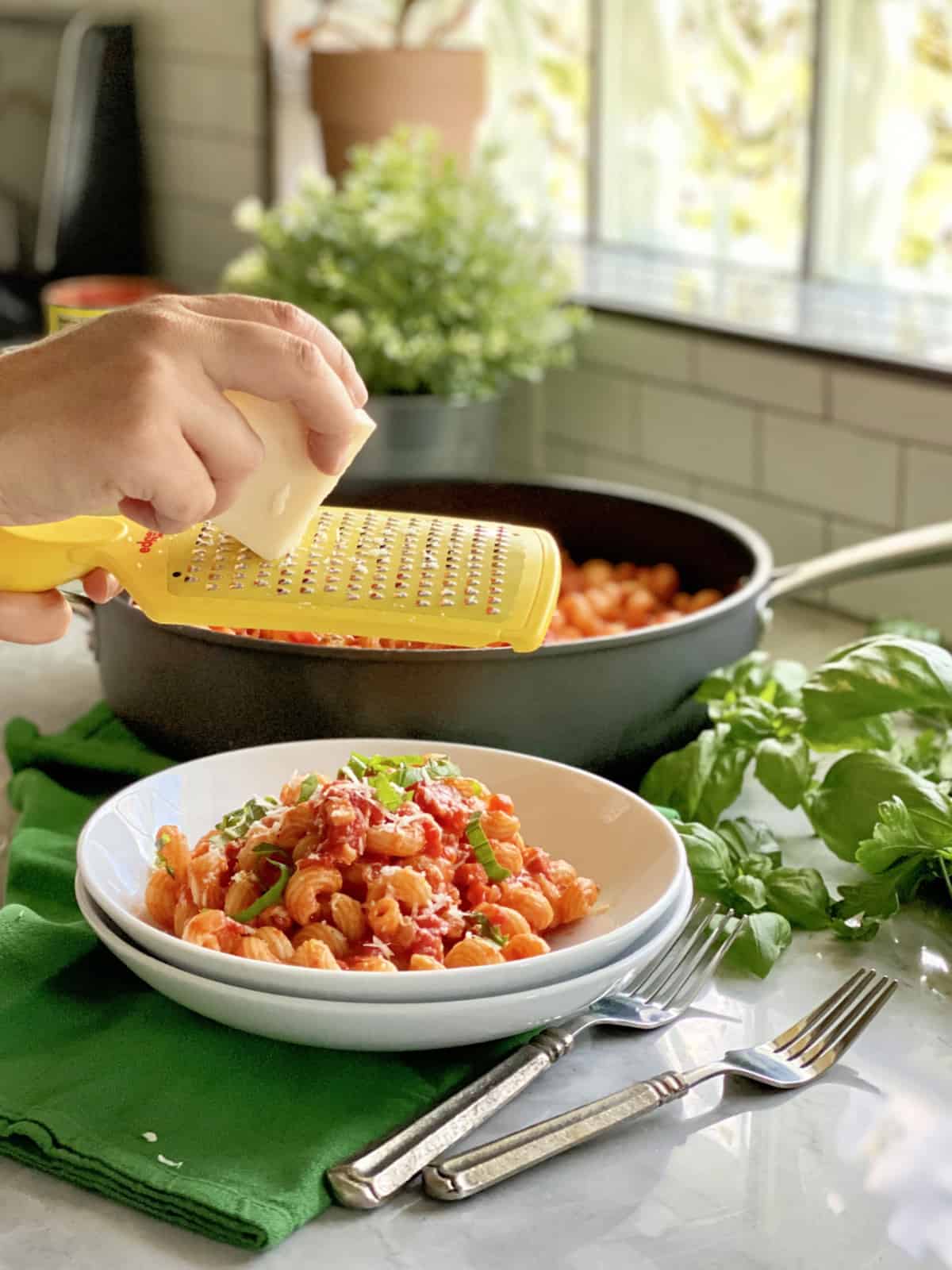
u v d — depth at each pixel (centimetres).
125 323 59
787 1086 70
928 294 164
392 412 152
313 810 73
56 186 223
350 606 68
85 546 67
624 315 164
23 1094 68
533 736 93
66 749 102
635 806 83
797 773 92
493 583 69
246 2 202
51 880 87
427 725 92
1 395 58
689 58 183
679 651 96
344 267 159
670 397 162
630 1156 66
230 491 61
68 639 130
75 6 235
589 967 69
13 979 77
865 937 83
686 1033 75
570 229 205
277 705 93
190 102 219
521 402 178
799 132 172
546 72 201
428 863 72
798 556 153
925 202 162
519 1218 62
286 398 61
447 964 70
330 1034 66
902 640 95
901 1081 71
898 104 161
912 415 137
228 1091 68
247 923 72
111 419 57
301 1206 61
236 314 63
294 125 206
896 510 141
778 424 150
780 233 178
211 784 86
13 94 230
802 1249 60
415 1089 69
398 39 207
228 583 68
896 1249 61
